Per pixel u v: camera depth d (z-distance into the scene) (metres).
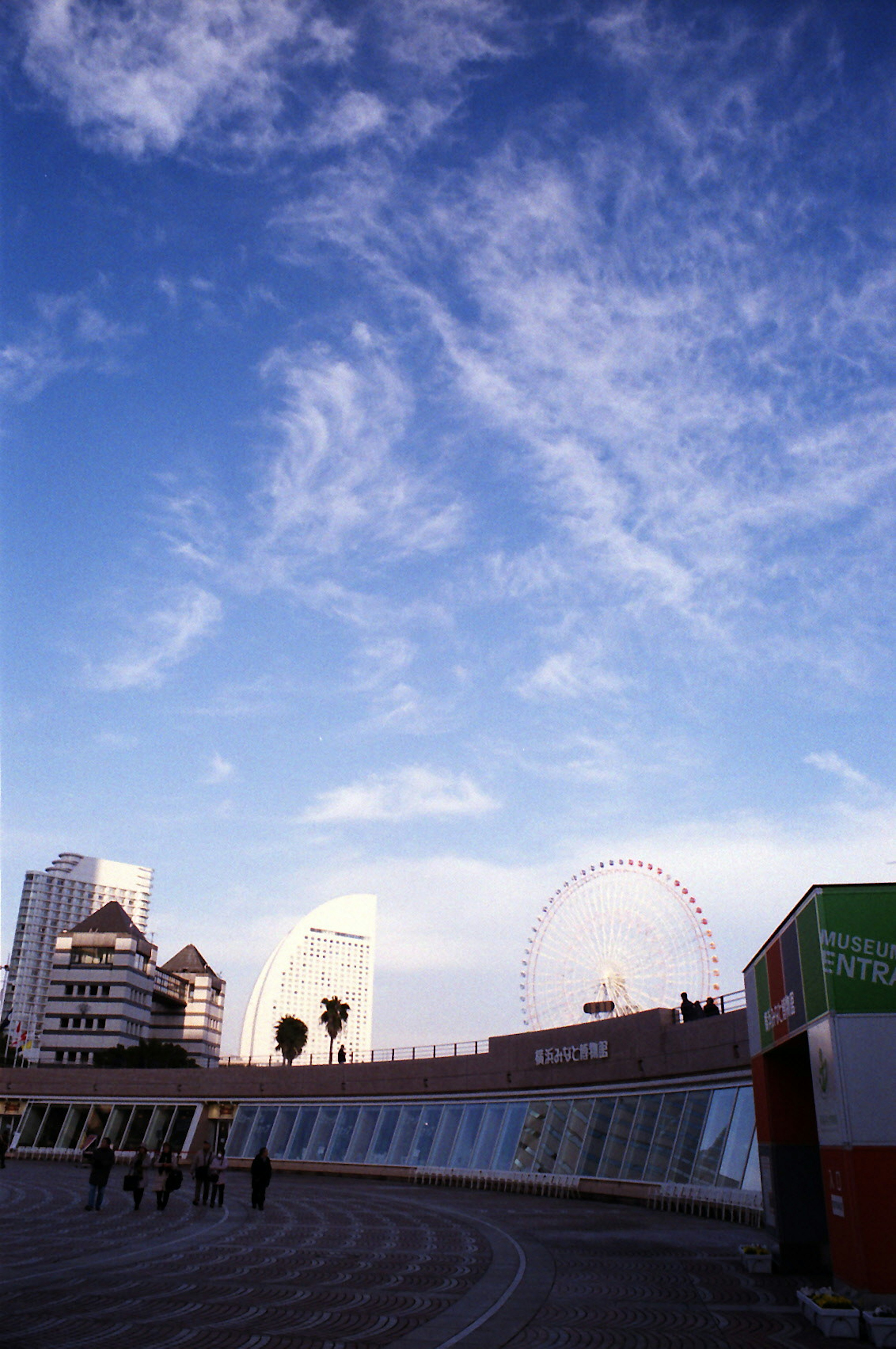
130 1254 20.19
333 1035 97.25
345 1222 28.08
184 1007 190.38
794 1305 14.95
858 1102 14.01
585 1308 14.70
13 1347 11.34
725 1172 31.56
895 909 14.81
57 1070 66.81
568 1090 43.72
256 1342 11.91
